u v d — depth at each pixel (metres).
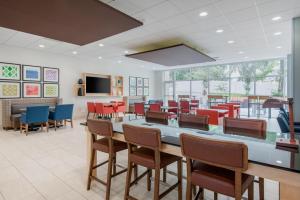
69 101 8.12
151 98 12.49
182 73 12.01
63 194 2.28
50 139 4.84
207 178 1.47
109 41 5.76
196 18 4.01
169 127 2.35
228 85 10.30
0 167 3.06
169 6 3.46
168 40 5.62
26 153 3.74
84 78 8.52
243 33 5.00
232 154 1.24
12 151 3.86
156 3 3.35
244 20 4.12
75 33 4.27
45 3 2.83
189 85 11.73
